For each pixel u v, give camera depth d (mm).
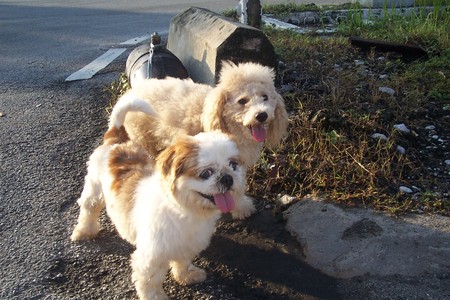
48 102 1551
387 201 949
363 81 1450
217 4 3182
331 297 763
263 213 974
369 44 1717
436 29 1822
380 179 1024
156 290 754
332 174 1034
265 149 1144
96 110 1477
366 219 905
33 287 788
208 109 955
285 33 2027
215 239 910
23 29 2689
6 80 1791
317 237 879
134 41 2307
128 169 815
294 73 1520
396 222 896
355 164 1057
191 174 669
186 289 792
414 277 784
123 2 3523
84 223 907
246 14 1959
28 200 1030
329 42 1827
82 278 814
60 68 1920
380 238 857
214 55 1275
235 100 934
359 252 834
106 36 2457
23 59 2076
